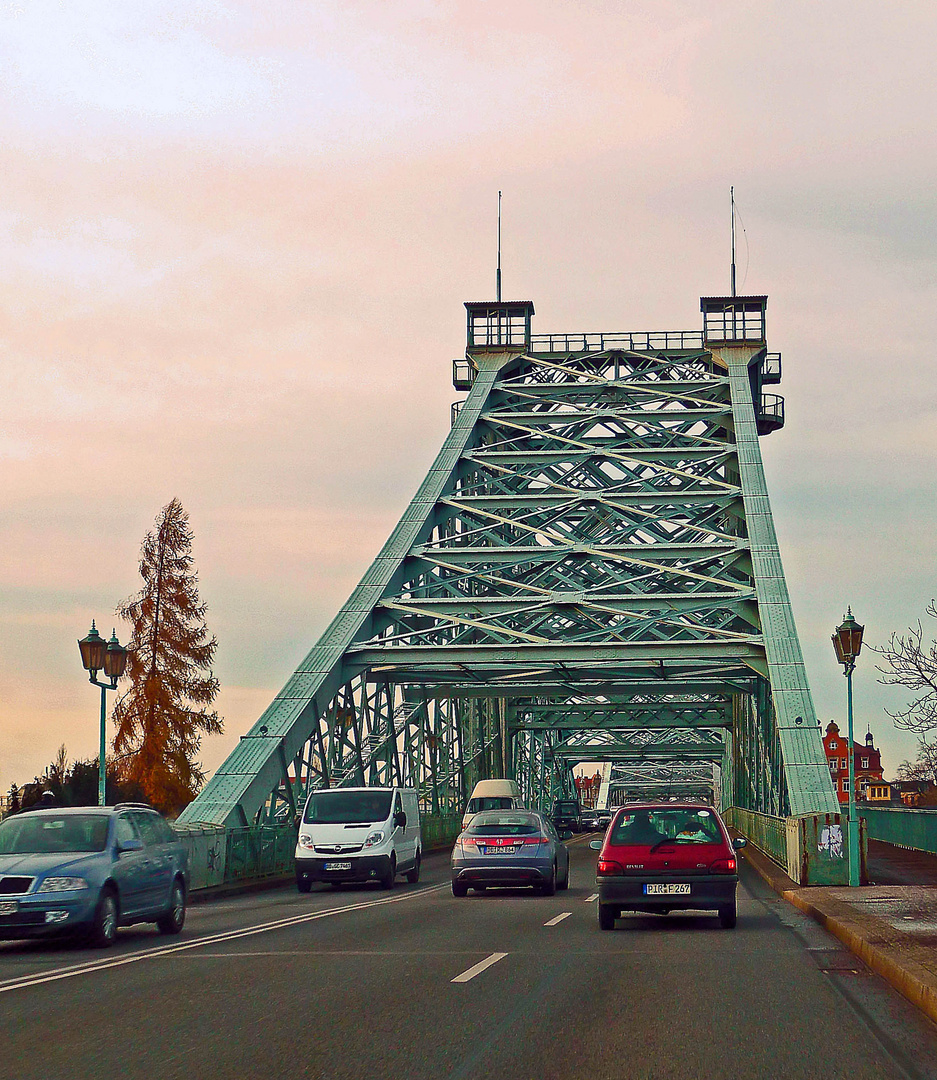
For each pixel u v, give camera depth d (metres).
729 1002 10.60
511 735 68.50
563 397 53.84
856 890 22.64
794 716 33.66
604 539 46.94
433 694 49.06
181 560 54.97
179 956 14.30
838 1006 10.39
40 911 14.99
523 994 11.07
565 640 37.34
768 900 22.89
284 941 15.89
